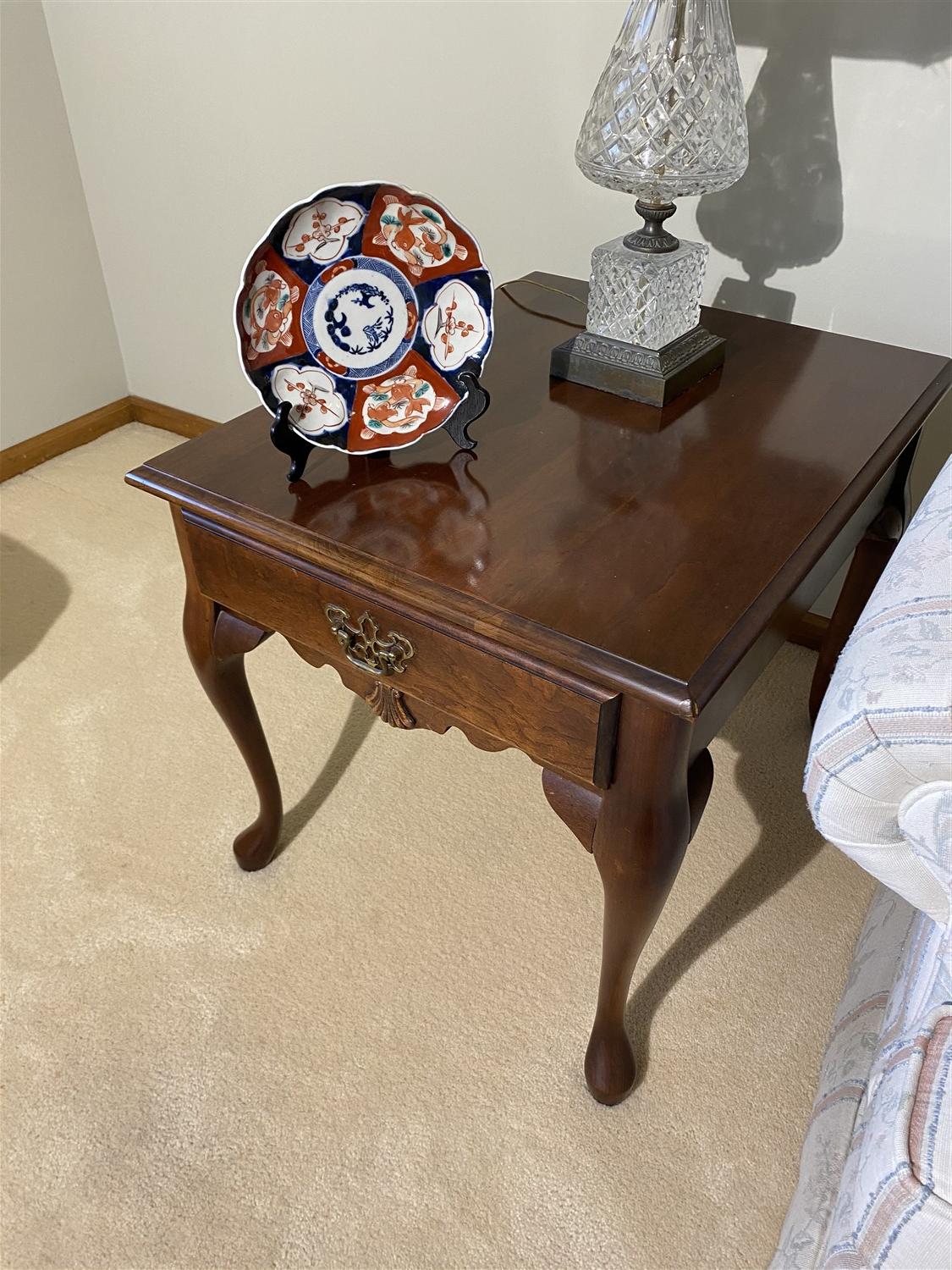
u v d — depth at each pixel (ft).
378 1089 3.36
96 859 4.12
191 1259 2.95
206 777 4.48
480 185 4.96
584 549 2.62
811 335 3.85
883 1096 2.30
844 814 1.95
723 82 3.05
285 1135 3.24
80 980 3.68
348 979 3.68
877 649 1.89
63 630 5.33
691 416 3.26
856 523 3.27
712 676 2.25
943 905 2.05
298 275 2.73
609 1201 3.07
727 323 3.96
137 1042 3.49
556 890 4.00
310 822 4.27
